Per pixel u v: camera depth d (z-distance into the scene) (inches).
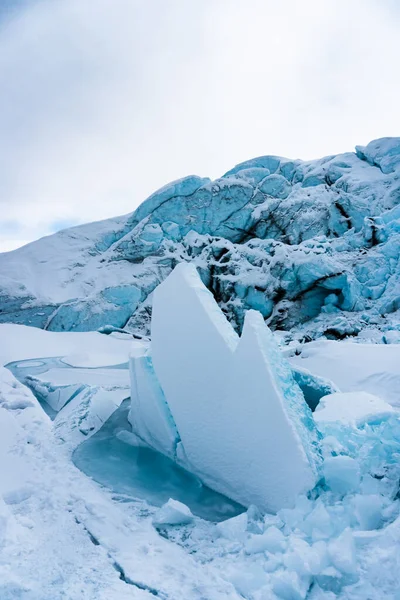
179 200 1453.0
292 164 1581.0
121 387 414.9
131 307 1187.3
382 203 1164.5
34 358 645.9
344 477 165.8
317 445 181.0
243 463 185.8
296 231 1239.5
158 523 163.5
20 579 115.3
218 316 219.6
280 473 169.3
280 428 171.8
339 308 968.9
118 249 1400.1
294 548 129.6
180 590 117.0
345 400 259.1
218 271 1202.0
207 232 1429.6
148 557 135.8
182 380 224.2
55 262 1405.0
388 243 962.7
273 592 116.1
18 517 153.6
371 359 475.8
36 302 1222.9
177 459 228.5
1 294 1235.2
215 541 151.5
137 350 284.8
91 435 275.0
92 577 121.9
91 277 1317.7
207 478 204.7
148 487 201.9
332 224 1192.8
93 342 770.2
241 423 188.7
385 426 204.4
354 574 120.0
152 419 251.4
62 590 113.4
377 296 920.9
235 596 114.6
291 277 1002.1
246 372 189.5
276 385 178.9
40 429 276.2
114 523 158.4
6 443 238.5
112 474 214.8
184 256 1339.8
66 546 139.0
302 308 1005.2
